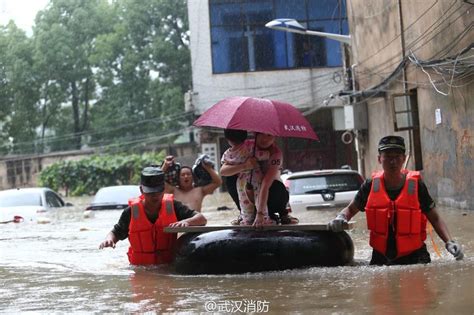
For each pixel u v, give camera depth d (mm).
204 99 35438
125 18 47688
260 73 35406
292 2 35281
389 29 18812
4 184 44812
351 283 5859
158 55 46156
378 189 6938
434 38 15156
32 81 48469
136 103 48562
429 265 6695
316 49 35438
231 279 6480
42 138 49812
